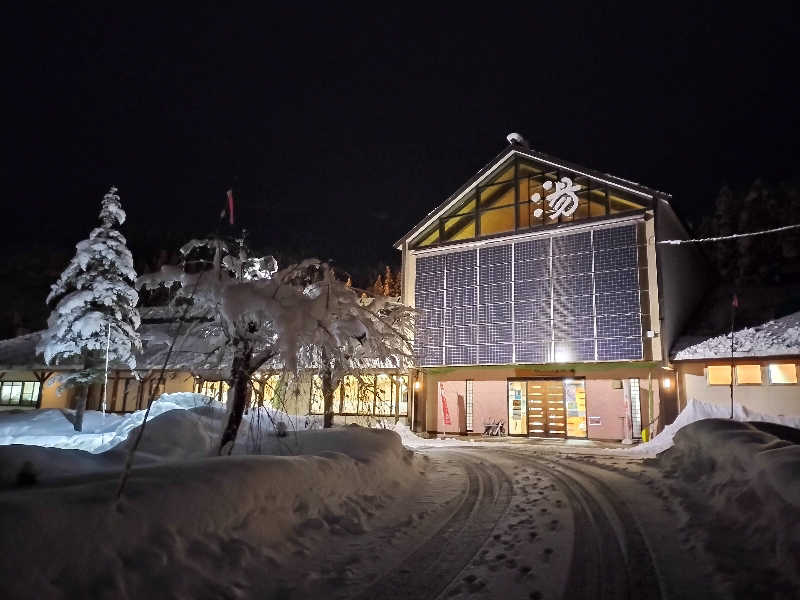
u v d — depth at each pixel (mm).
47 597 3855
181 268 10055
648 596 5207
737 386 21141
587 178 24688
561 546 6793
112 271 24688
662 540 6965
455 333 26562
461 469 13328
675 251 24781
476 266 26703
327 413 14375
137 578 4477
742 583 5281
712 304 26734
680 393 22047
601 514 8391
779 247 30000
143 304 26844
